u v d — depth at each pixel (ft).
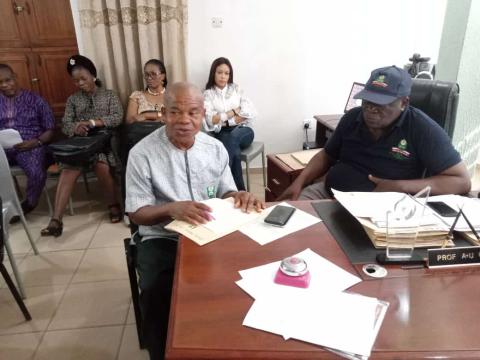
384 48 11.09
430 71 8.88
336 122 9.25
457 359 2.10
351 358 2.11
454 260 2.97
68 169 8.63
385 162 5.43
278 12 10.32
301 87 11.18
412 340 2.21
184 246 3.34
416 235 3.17
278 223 3.67
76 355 5.10
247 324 2.36
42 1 9.62
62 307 6.06
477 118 7.51
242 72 10.82
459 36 7.09
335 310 2.47
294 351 2.16
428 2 10.67
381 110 4.96
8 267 7.18
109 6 9.09
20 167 8.83
